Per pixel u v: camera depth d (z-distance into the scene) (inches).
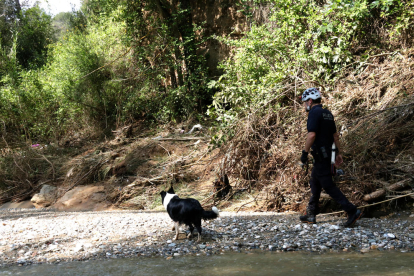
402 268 111.4
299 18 305.7
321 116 170.2
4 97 516.4
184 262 133.7
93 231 197.5
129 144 433.7
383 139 214.8
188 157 350.3
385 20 282.7
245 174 272.7
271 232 173.9
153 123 491.8
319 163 173.5
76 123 536.4
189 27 482.3
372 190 202.5
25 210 342.3
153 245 162.2
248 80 320.8
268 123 273.1
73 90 498.3
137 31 500.7
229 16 444.8
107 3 531.8
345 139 219.5
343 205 171.3
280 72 288.8
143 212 279.4
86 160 401.4
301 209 225.6
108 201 334.0
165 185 327.6
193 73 453.7
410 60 247.4
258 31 337.1
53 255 155.6
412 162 196.2
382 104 228.5
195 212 162.7
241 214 230.5
